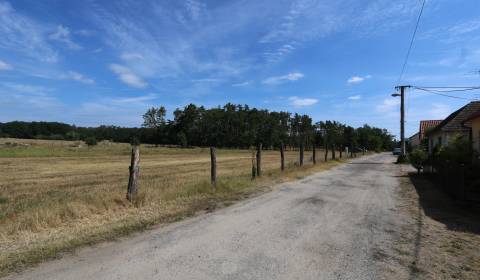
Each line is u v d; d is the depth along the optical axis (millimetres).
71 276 5652
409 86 42156
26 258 6480
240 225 9133
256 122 127625
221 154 69125
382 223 9805
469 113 24906
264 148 126562
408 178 22859
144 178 20875
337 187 17406
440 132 27547
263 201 12945
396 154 74875
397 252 7199
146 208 10938
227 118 128250
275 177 20766
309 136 115625
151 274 5746
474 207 12328
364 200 13672
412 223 9914
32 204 10578
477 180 14820
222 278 5625
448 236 8531
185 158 51500
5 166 32375
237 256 6684
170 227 8867
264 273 5875
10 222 8484
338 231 8750
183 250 6988
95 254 6734
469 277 5930
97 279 5531
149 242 7539
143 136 135125
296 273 5918
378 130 133000
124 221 9289
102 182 19656
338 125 118500
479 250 7445
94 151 60094
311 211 11180
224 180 17125
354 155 64438
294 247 7328
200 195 13680
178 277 5641
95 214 9898
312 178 21531
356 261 6582
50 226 8648
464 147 17828
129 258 6504
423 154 25797
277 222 9547
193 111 127125
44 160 40906
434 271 6164
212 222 9438
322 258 6703
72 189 16172
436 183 19953
